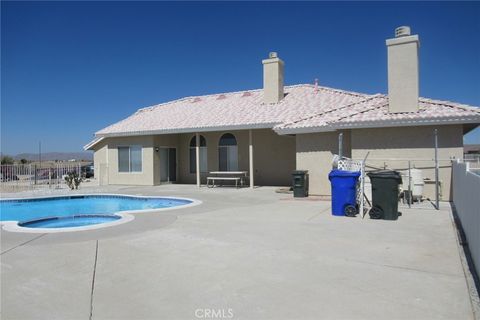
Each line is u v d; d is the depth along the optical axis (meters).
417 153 14.76
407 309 4.66
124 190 22.09
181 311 4.71
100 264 6.62
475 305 4.75
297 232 9.12
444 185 14.37
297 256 6.98
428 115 14.32
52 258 7.02
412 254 7.05
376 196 10.90
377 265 6.40
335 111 18.16
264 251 7.36
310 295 5.13
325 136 17.16
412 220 10.59
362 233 8.95
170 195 18.62
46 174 27.98
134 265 6.55
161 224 10.29
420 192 13.70
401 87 15.25
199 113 25.50
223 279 5.79
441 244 7.80
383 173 10.99
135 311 4.73
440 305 4.76
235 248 7.61
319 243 7.97
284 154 22.94
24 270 6.34
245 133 24.09
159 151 25.39
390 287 5.38
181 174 26.67
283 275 5.94
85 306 4.89
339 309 4.68
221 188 22.17
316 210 12.76
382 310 4.64
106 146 29.16
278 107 22.91
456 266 6.32
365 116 15.76
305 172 16.84
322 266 6.38
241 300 5.00
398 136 15.05
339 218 11.10
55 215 15.70
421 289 5.29
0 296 5.25
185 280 5.78
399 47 15.32
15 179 27.73
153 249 7.60
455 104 14.95
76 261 6.82
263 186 22.92
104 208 17.50
